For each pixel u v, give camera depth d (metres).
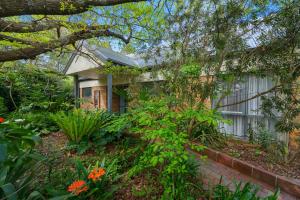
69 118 4.58
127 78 7.18
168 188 2.38
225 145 4.68
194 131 4.51
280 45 3.49
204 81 4.25
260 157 3.94
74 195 2.09
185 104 3.79
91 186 2.51
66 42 4.69
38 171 2.54
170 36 4.64
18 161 2.08
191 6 4.30
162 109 2.53
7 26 3.84
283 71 3.59
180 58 4.44
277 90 3.80
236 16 3.70
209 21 3.98
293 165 3.57
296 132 4.19
